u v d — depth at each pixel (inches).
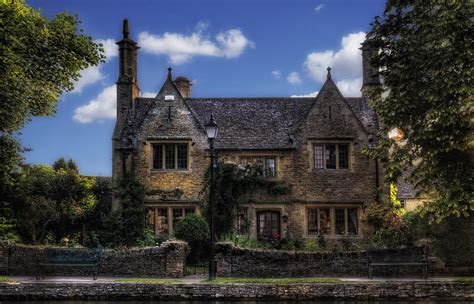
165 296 734.5
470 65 722.8
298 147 1194.6
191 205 1165.1
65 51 940.0
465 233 872.3
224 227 1141.1
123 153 1178.6
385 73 815.7
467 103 718.5
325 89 1214.9
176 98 1212.5
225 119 1251.2
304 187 1181.7
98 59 990.4
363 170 1188.5
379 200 1150.3
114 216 1125.7
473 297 724.7
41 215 1176.8
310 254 864.9
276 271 858.1
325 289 730.8
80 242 1240.2
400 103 765.9
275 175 1188.5
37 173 1254.3
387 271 861.2
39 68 930.7
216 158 1162.6
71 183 1254.3
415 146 792.9
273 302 717.3
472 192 713.0
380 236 1031.6
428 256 876.0
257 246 1055.0
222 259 864.3
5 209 1091.9
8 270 867.4
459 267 868.6
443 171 753.6
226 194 1149.7
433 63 745.6
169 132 1194.6
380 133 837.8
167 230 1168.8
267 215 1186.6
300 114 1257.4
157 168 1188.5
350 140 1194.0
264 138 1209.4
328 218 1182.3
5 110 853.2
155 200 1168.2
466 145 718.5
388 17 819.4
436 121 727.1
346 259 863.1
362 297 727.7
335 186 1183.6
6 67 811.4
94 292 737.6
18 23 853.2
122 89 1235.9
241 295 730.2
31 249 874.1
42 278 817.5
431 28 748.0
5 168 989.8
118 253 870.4
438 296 727.7
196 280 804.0
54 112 992.9
